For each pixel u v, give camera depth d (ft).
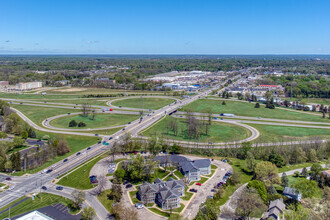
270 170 654.94
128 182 650.02
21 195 580.71
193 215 525.75
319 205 527.81
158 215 524.93
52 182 639.76
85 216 486.79
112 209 524.93
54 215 509.76
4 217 499.92
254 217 521.24
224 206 559.38
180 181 613.11
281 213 517.55
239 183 651.25
